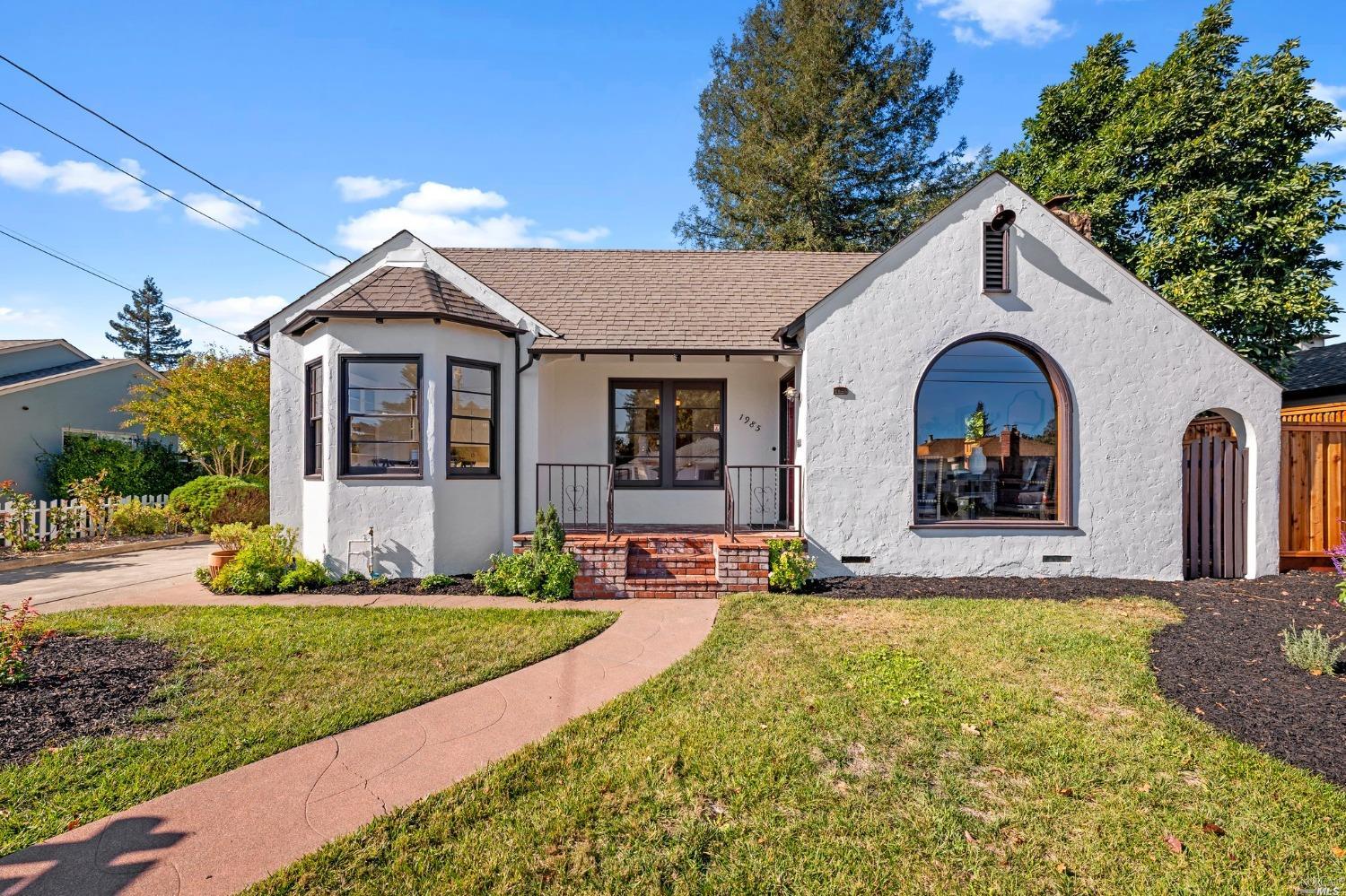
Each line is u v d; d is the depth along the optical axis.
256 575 7.56
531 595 7.42
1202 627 5.90
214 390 15.65
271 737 3.69
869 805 3.02
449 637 5.66
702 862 2.60
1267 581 7.83
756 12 24.59
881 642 5.55
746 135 23.94
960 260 8.16
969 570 8.13
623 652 5.44
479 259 11.36
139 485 16.41
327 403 7.97
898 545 8.15
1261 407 8.12
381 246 8.95
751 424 10.12
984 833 2.81
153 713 3.97
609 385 10.09
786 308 9.91
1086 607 6.74
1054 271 8.16
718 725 3.86
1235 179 12.93
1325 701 4.13
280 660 5.00
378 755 3.52
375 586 7.69
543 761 3.39
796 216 23.11
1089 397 8.12
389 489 7.95
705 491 10.06
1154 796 3.09
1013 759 3.45
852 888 2.46
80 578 8.74
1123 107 14.55
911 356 8.16
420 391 7.98
